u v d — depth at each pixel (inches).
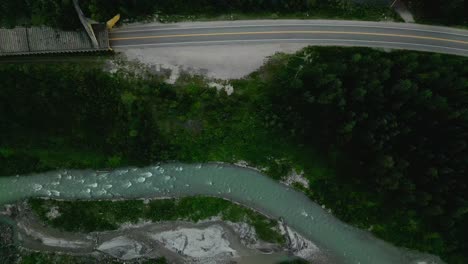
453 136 1424.7
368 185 1587.1
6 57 1520.7
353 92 1425.9
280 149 1622.8
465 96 1402.6
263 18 1571.1
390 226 1617.9
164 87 1541.6
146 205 1620.3
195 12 1566.2
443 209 1492.4
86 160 1617.9
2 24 1533.0
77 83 1524.4
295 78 1518.2
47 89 1515.7
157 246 1616.6
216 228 1622.8
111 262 1608.0
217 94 1569.9
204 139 1609.3
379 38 1582.2
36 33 1482.5
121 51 1556.3
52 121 1567.4
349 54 1572.3
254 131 1606.8
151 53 1562.5
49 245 1609.3
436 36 1585.9
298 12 1578.5
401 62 1477.6
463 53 1589.6
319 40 1578.5
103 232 1610.5
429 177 1453.0
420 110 1449.3
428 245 1605.6
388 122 1432.1
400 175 1429.6
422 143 1443.2
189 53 1569.9
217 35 1571.1
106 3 1477.6
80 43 1496.1
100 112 1550.2
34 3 1489.9
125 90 1544.0
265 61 1576.0
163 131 1589.6
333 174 1621.6
